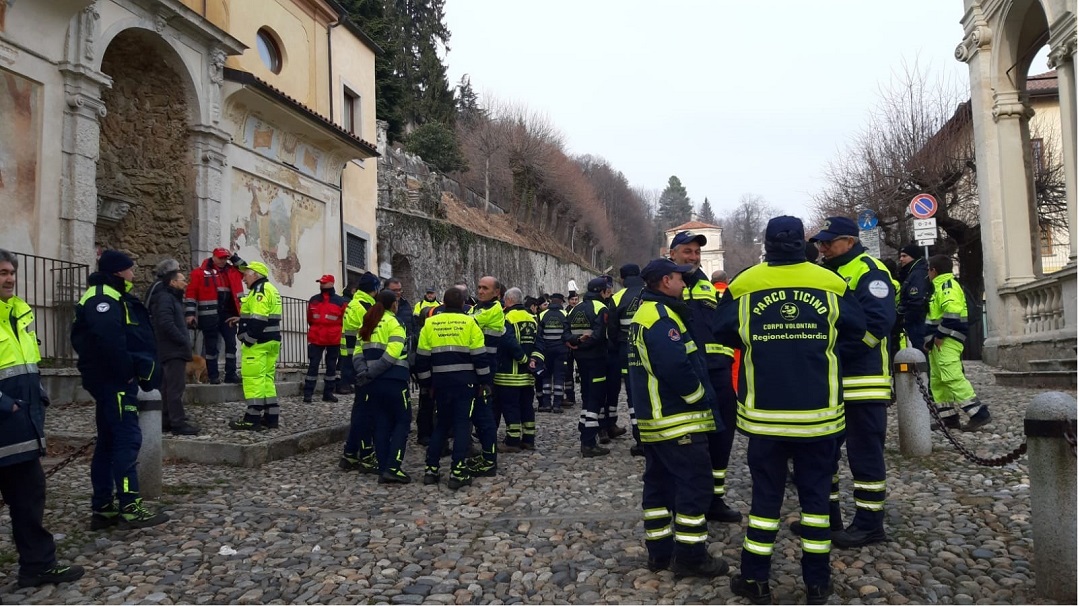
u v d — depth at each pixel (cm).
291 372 1516
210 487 702
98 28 1175
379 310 743
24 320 461
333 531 564
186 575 473
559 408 1288
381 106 3509
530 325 955
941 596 395
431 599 427
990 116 1551
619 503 630
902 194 2267
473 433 1018
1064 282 1285
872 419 477
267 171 1619
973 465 670
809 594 391
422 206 3017
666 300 454
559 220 5569
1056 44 1291
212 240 1421
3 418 434
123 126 1402
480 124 4959
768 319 397
